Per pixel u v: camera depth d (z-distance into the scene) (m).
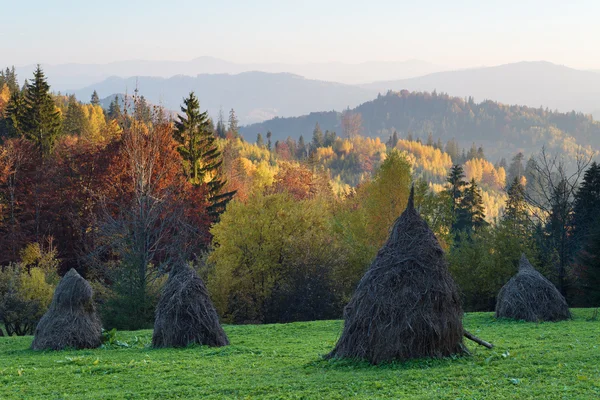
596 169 48.47
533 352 14.57
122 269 34.44
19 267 37.84
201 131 65.62
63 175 58.78
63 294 19.67
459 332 13.98
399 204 39.19
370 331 13.53
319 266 37.84
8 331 34.56
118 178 54.50
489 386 11.07
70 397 11.95
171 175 55.59
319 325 25.55
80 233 53.19
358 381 11.93
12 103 93.44
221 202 62.12
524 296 24.20
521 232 41.03
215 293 37.00
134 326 32.00
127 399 11.74
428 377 11.91
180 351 17.56
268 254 39.38
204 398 11.50
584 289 35.94
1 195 58.41
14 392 12.62
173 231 46.62
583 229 42.78
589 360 13.19
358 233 40.97
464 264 39.34
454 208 74.50
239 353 17.06
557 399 10.02
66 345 19.22
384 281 13.66
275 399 11.07
